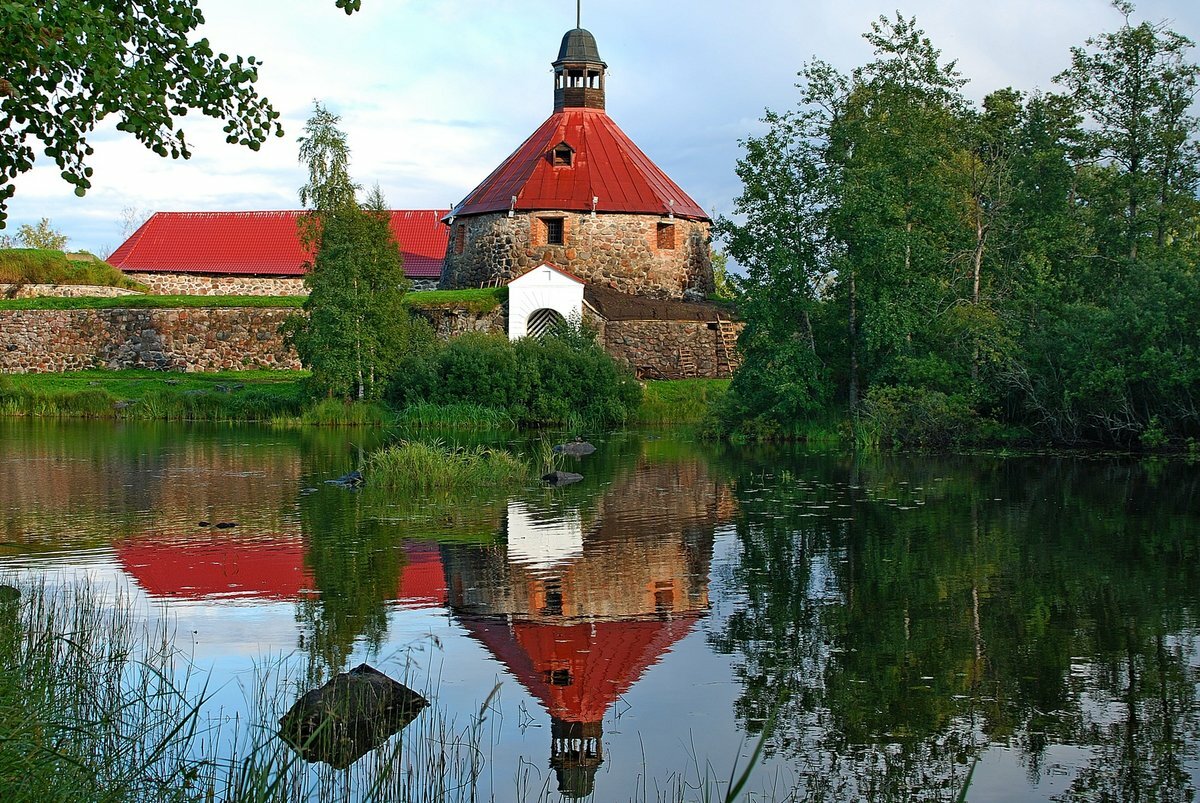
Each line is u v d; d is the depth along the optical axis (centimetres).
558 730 892
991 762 834
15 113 1009
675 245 5241
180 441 3139
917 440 3041
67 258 5506
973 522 1762
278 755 818
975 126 3491
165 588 1303
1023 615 1209
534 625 1170
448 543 1588
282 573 1384
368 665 962
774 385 3162
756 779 809
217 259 5944
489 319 4662
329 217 4191
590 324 4416
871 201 3020
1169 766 825
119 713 862
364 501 1984
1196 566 1434
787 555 1517
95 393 4181
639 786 795
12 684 840
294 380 4638
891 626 1170
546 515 1838
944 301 3262
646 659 1063
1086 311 3052
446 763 823
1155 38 3525
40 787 679
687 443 3238
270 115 1113
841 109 3194
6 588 1223
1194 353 2797
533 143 5422
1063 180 3522
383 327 4031
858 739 877
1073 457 2759
